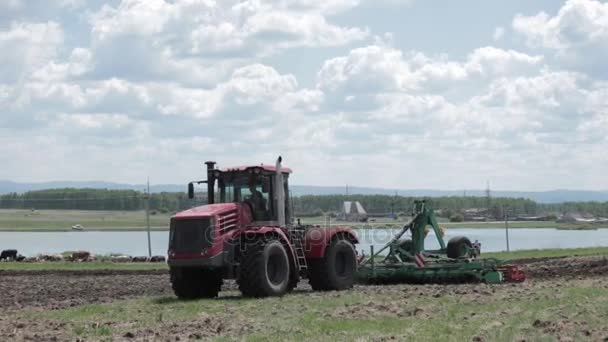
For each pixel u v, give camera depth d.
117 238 116.38
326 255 23.77
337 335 13.83
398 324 14.93
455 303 18.34
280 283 22.02
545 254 42.00
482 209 151.00
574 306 16.84
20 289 27.30
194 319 16.73
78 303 22.12
